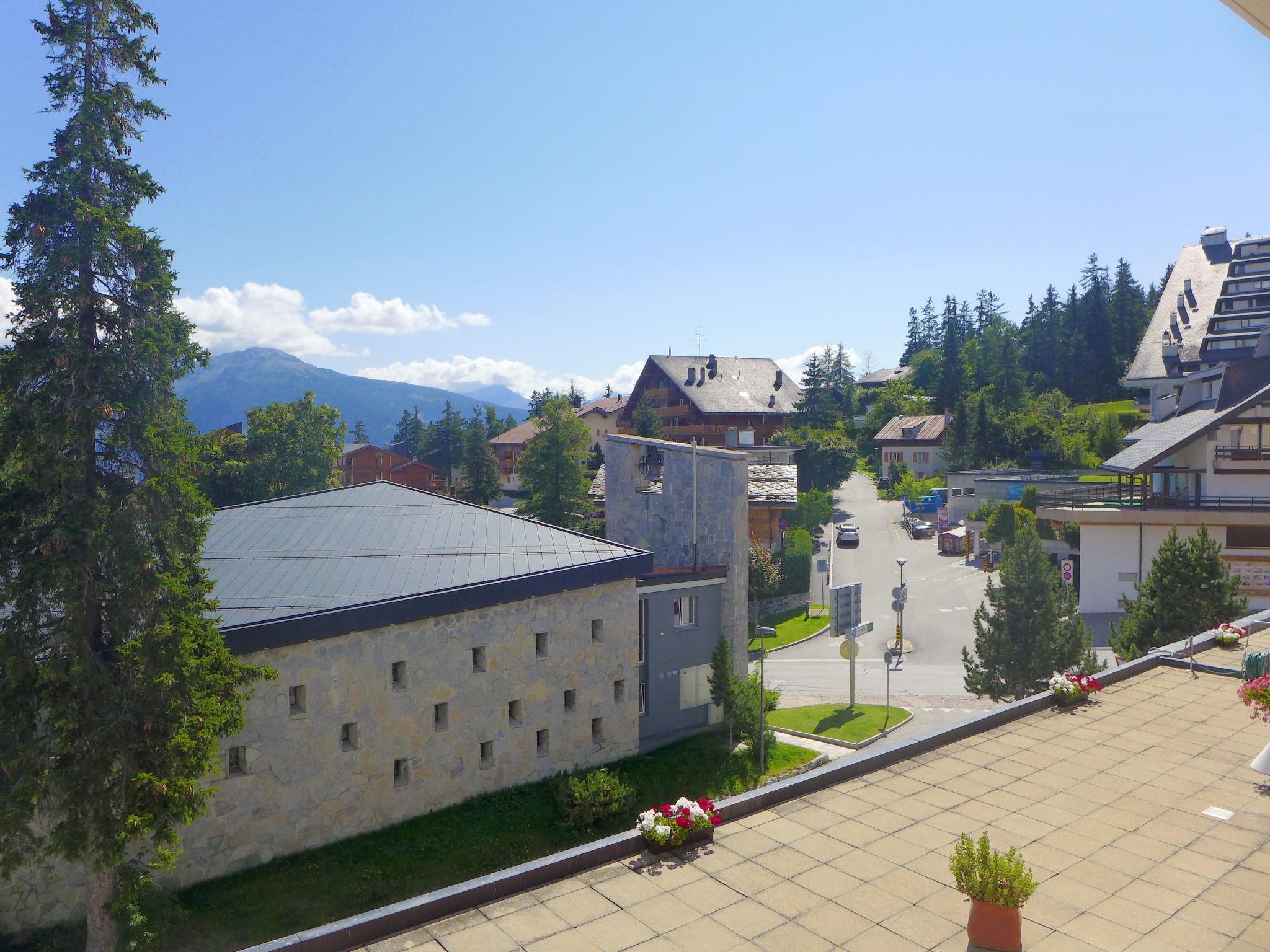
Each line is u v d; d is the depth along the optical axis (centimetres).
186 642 1348
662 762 2398
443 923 1014
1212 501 4569
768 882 1098
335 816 1848
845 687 3741
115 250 1332
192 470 1433
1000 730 1627
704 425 10444
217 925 1560
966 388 13350
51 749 1304
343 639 1856
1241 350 7350
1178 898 1034
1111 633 2862
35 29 1309
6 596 1277
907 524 7906
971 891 942
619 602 2358
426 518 2514
